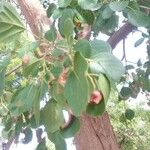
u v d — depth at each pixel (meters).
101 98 0.39
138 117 1.98
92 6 0.55
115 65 0.39
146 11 0.70
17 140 0.71
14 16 0.44
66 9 0.56
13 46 0.47
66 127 0.47
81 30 0.59
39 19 0.75
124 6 0.57
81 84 0.36
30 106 0.44
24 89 0.44
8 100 0.63
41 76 0.43
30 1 0.82
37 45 0.44
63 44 0.41
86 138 1.06
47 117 0.45
